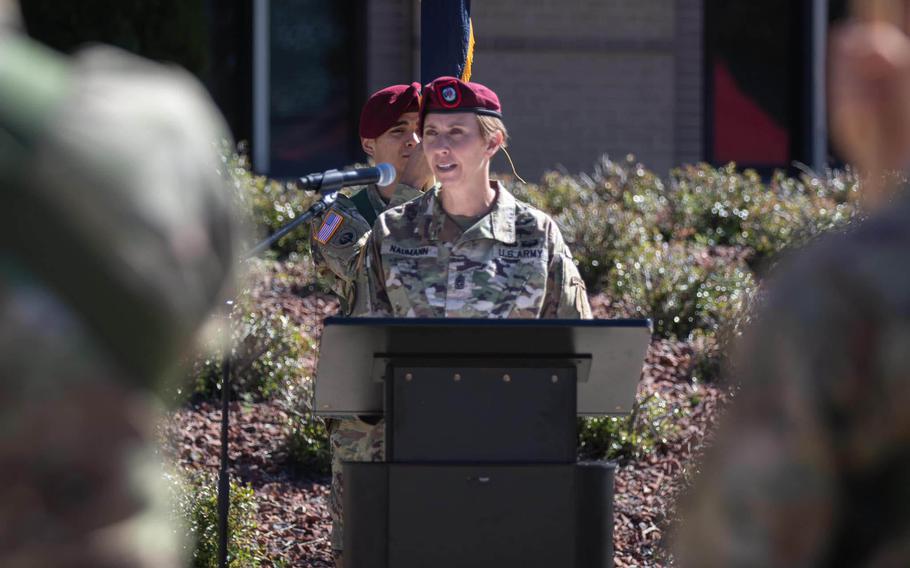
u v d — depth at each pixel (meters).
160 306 3.81
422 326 7.09
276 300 21.09
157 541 3.91
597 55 29.56
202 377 17.41
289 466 16.36
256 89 30.12
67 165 3.73
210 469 15.84
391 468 7.27
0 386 3.67
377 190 11.27
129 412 3.83
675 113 30.14
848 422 3.79
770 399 3.90
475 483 7.29
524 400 7.35
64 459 3.72
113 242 3.74
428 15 13.52
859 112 4.20
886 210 3.97
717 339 17.66
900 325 3.74
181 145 3.94
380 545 7.30
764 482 3.83
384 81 29.89
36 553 3.70
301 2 30.38
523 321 7.10
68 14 24.97
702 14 30.78
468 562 7.29
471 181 9.70
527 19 29.33
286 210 23.39
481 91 9.70
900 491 3.82
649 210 25.33
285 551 14.13
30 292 3.71
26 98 3.79
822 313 3.81
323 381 7.70
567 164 29.56
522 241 9.77
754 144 31.88
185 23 25.73
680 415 16.98
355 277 10.48
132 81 4.01
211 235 4.00
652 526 14.52
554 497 7.33
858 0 4.29
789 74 31.95
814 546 3.84
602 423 16.39
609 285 21.78
